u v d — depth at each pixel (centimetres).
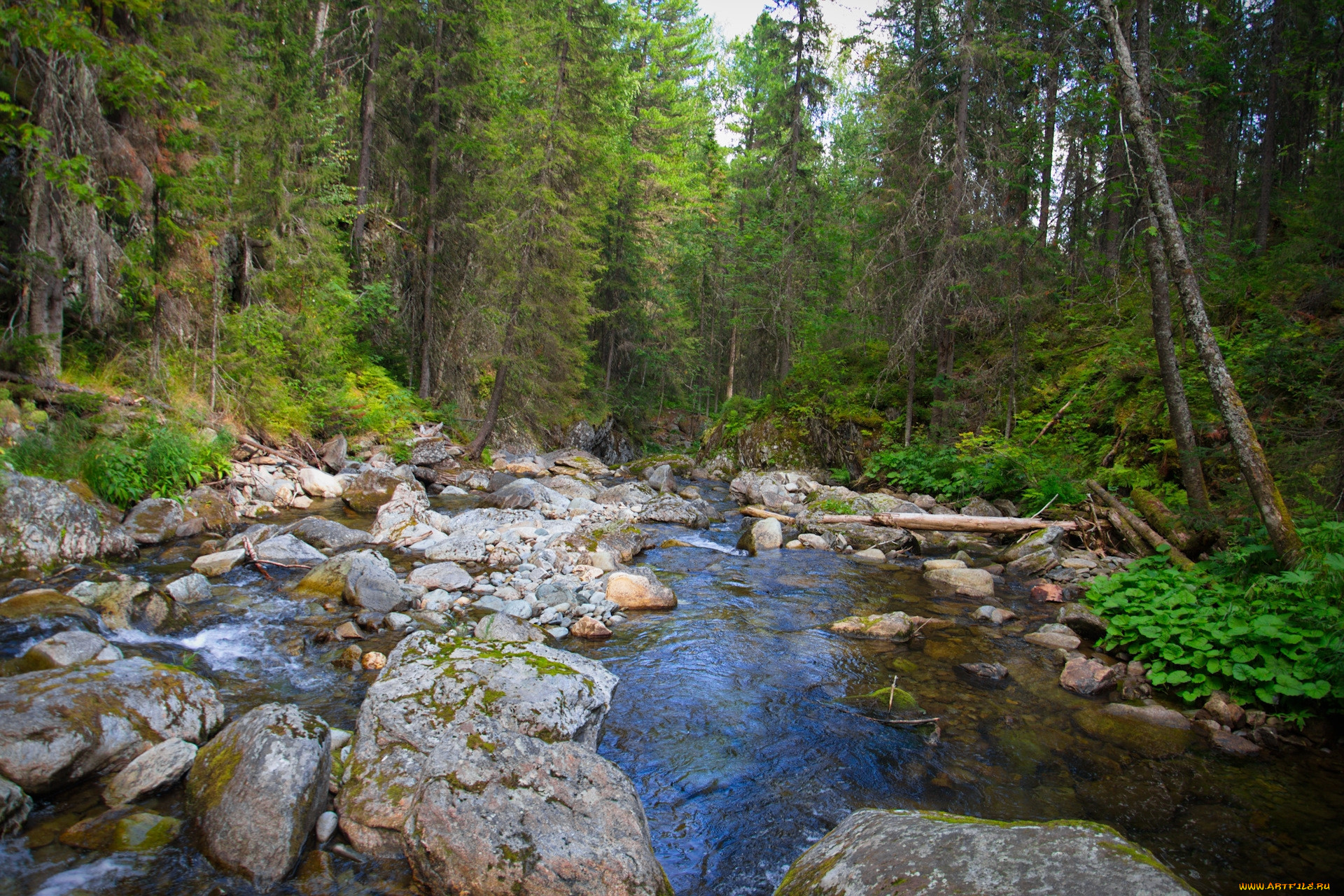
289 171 1589
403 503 1153
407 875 341
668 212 3350
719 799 448
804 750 516
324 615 715
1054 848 262
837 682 646
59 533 767
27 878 317
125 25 1182
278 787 352
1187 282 839
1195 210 1388
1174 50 1396
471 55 2208
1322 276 1260
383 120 2212
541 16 2441
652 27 3584
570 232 1814
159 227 1262
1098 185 1413
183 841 350
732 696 607
